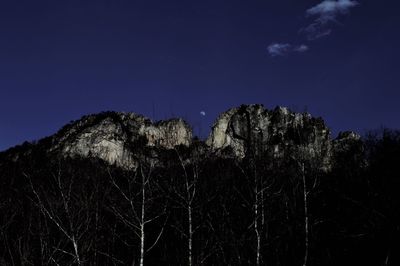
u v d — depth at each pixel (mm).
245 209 23312
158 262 22766
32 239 20156
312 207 27125
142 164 20016
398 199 26297
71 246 19953
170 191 19781
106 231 21500
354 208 27250
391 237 25016
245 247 22344
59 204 19094
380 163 30094
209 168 22406
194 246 21719
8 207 22703
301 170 24781
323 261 24188
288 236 24031
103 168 21312
